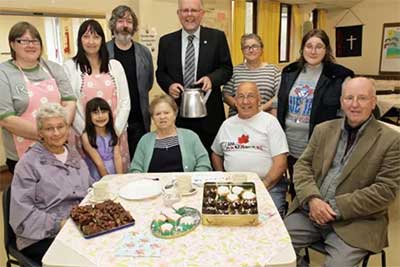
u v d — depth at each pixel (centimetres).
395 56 671
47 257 122
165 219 140
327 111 227
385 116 542
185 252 123
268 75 288
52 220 168
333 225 175
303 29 671
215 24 514
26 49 209
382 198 166
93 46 234
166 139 219
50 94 218
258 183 183
